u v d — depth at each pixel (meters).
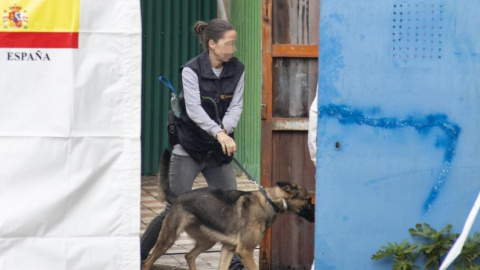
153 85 20.44
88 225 8.59
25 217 8.47
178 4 20.33
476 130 9.88
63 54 8.47
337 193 9.96
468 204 9.94
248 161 19.72
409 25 9.81
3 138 8.43
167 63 20.41
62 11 8.45
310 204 10.91
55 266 8.56
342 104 9.87
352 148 9.91
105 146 8.58
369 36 9.82
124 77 8.57
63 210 8.55
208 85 10.99
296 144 11.77
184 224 10.98
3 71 8.41
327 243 10.02
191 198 10.98
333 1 9.79
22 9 8.40
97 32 8.51
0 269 8.47
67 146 8.51
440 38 9.83
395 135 9.90
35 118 8.48
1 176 8.44
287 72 11.69
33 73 8.45
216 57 10.95
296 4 11.60
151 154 20.67
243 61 20.11
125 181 8.63
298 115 11.73
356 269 10.05
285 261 11.97
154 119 20.53
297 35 11.64
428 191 9.95
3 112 8.43
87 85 8.52
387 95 9.88
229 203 10.89
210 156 11.45
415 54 9.84
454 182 9.92
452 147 9.89
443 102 9.88
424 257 9.97
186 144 11.24
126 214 8.65
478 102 9.86
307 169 11.78
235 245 10.91
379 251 9.94
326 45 9.82
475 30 9.82
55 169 8.52
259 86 18.22
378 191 9.96
